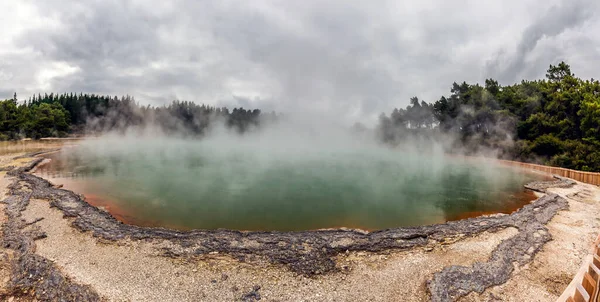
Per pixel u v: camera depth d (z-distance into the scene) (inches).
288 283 434.6
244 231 630.5
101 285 419.2
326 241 552.4
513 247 544.7
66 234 585.0
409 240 561.6
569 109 1764.3
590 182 1233.4
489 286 426.9
